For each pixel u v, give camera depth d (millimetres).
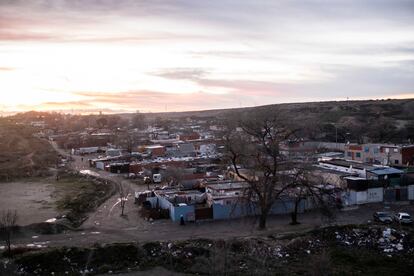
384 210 48469
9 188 68688
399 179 55719
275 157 42844
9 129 180625
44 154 113812
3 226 40219
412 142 97688
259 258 33688
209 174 69625
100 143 132125
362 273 31078
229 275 30656
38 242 38406
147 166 79812
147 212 46875
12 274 29156
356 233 38688
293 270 31797
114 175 79375
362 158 77688
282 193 46906
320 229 39250
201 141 117250
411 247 36469
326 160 70500
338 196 50156
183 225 43469
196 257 34125
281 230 40625
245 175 56031
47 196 61312
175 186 62531
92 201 56281
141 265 33250
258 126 46156
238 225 42875
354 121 138125
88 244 37062
